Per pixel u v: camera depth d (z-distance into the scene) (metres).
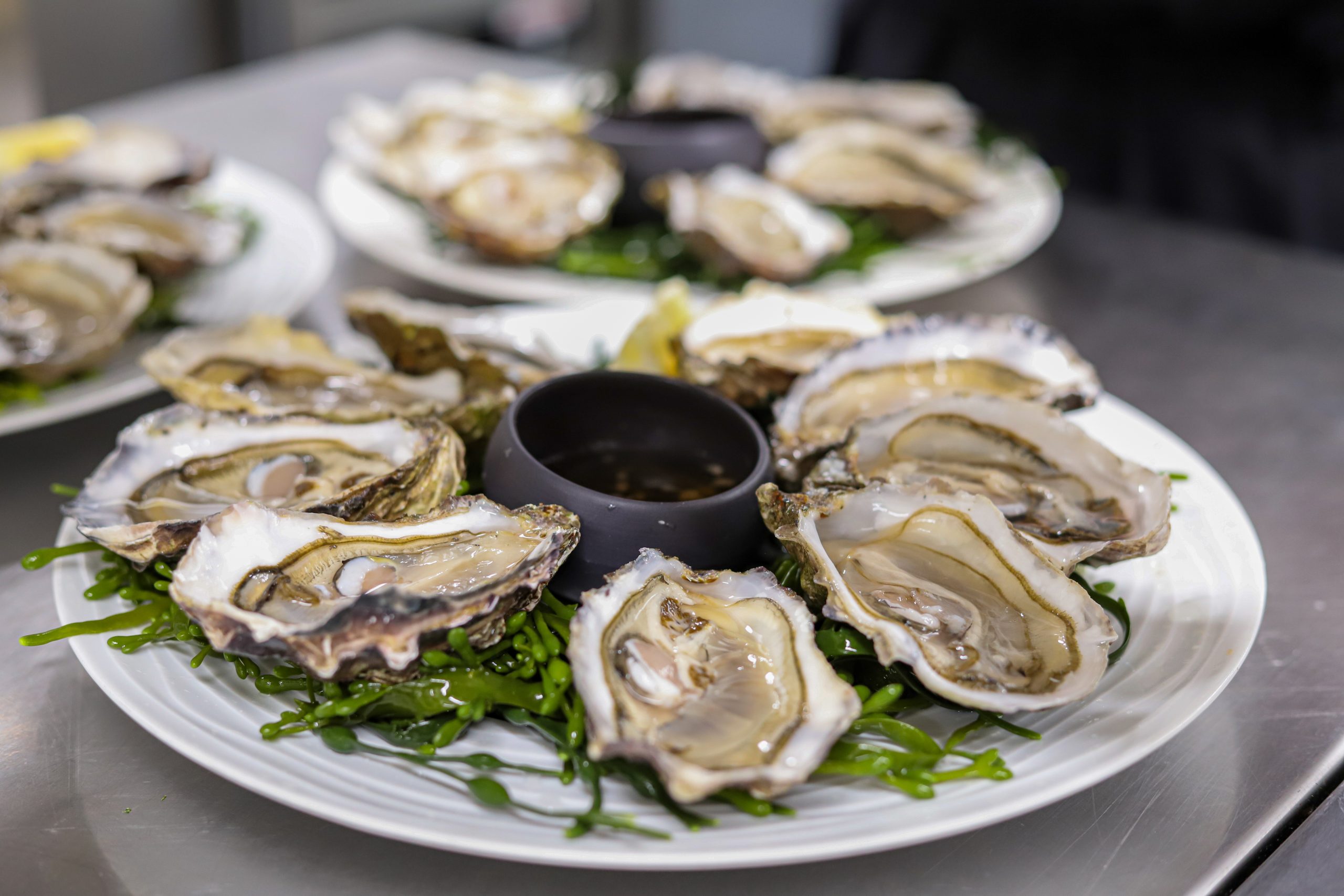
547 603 0.48
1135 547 0.49
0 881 0.42
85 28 1.58
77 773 0.46
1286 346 0.75
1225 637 0.48
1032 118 1.42
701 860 0.40
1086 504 0.52
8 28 1.47
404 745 0.44
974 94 1.46
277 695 0.45
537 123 0.94
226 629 0.43
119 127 0.89
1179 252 0.88
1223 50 1.33
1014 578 0.48
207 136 1.01
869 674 0.47
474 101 1.01
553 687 0.45
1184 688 0.46
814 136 0.93
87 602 0.48
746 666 0.45
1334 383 0.72
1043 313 0.78
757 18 2.04
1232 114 1.30
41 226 0.69
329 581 0.46
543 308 0.68
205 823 0.44
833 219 0.80
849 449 0.52
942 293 0.79
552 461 0.53
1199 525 0.54
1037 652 0.46
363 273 0.79
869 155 0.91
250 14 1.71
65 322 0.64
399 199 0.85
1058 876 0.44
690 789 0.40
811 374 0.56
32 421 0.58
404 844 0.44
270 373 0.59
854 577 0.48
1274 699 0.51
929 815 0.41
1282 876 0.45
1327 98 1.28
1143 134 1.35
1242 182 1.29
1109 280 0.83
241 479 0.52
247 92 1.13
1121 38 1.38
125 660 0.45
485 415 0.55
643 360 0.61
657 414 0.54
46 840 0.44
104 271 0.66
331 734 0.43
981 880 0.44
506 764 0.43
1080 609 0.46
